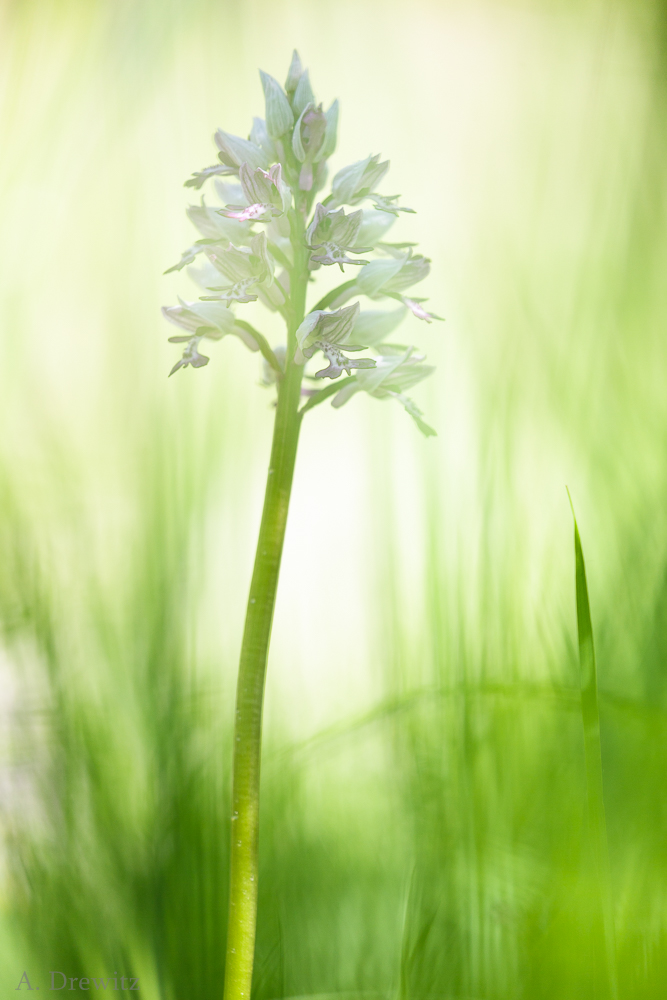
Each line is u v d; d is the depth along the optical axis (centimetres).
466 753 52
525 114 66
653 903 50
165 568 54
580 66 67
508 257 62
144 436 56
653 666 54
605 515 58
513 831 52
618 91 64
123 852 52
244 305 60
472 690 53
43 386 58
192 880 52
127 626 54
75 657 54
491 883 52
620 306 61
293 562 58
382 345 53
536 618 55
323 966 52
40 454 57
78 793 53
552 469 58
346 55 77
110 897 52
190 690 54
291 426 51
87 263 60
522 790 52
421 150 69
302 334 51
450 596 54
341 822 55
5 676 53
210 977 52
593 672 48
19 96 60
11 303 59
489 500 54
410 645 55
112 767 53
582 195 63
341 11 76
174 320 52
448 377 59
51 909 52
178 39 62
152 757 53
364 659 57
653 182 62
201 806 52
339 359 51
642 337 61
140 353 58
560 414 59
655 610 54
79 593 54
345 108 76
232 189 52
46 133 60
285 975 52
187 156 61
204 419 57
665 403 60
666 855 51
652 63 64
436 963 52
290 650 58
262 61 69
